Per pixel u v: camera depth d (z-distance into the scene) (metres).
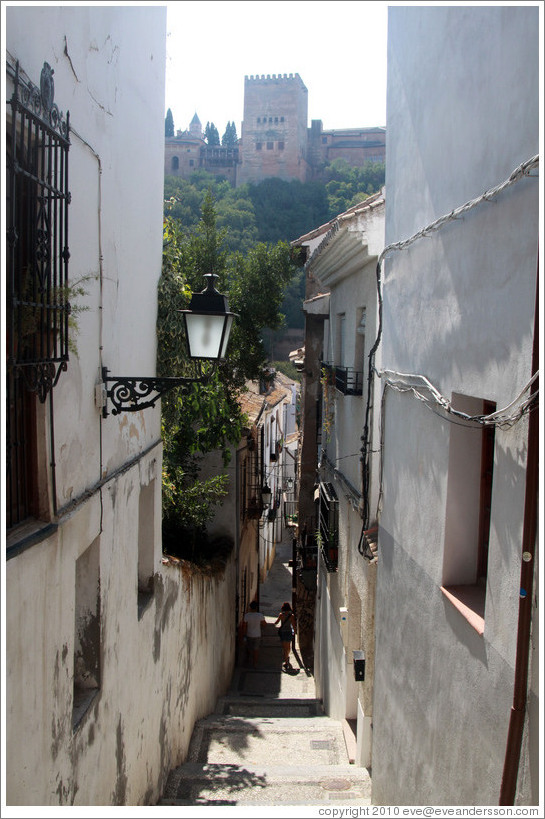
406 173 5.92
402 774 5.69
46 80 3.75
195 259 13.97
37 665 3.63
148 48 6.79
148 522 7.17
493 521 3.72
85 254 4.71
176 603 8.38
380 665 6.70
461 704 4.22
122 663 5.69
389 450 6.43
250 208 74.00
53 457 3.93
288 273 14.67
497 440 3.70
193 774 8.09
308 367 16.59
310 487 16.81
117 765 5.50
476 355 4.04
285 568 27.08
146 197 6.87
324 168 97.38
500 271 3.69
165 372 7.61
